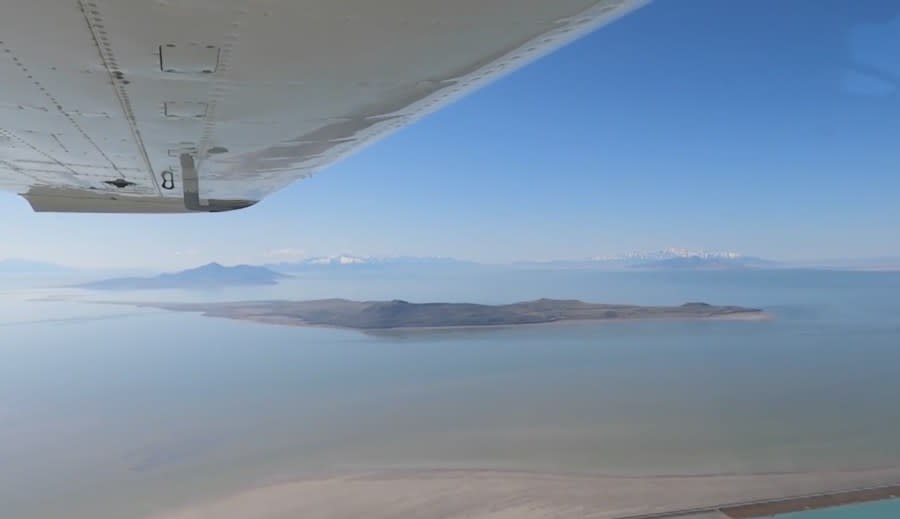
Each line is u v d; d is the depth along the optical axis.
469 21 3.40
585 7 3.31
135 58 3.77
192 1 2.95
